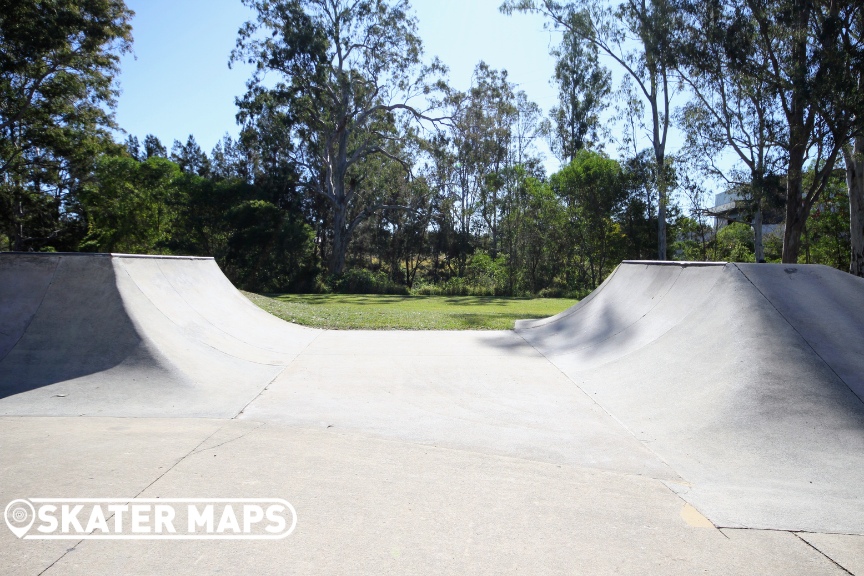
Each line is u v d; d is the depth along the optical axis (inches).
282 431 188.4
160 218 1251.2
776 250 1272.1
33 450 163.2
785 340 218.4
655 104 1025.5
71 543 113.0
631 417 208.7
